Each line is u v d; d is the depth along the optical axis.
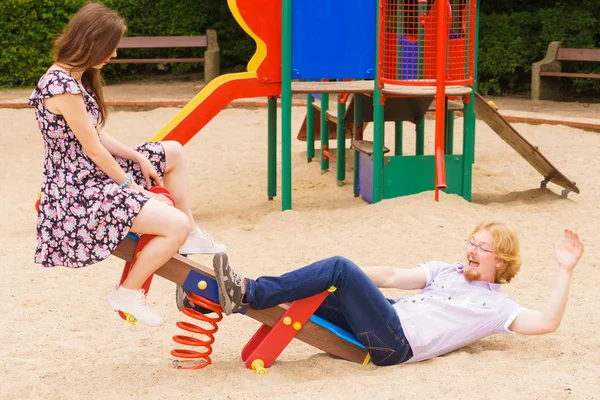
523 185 9.67
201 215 8.58
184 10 18.53
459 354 4.53
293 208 8.79
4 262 6.83
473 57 8.51
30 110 15.09
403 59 8.66
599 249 6.98
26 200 9.23
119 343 5.10
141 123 14.23
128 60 17.69
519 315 4.44
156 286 6.19
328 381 4.26
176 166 4.55
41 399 4.24
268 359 4.52
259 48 8.34
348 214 8.05
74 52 4.09
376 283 4.75
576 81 16.34
